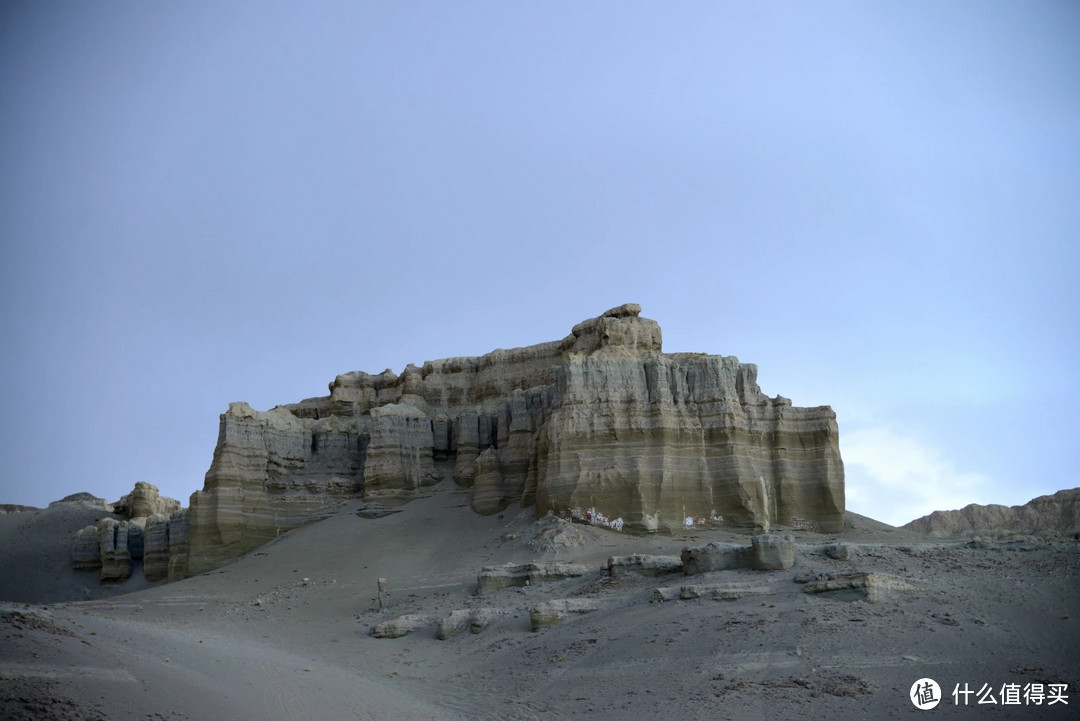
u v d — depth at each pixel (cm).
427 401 9531
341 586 6481
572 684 3603
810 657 3494
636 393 7169
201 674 3503
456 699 3634
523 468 8081
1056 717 2962
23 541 10969
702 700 3206
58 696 2661
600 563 5656
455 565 6544
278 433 8862
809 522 7119
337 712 3275
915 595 4138
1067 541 5050
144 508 11425
